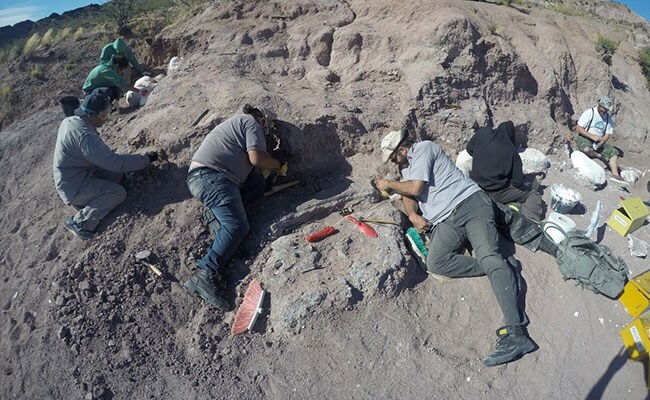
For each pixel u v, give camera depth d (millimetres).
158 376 3426
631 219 4344
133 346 3580
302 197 4590
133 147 4910
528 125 5676
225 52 5879
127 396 3314
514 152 4445
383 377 3432
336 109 4980
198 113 4945
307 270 3863
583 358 3529
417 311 3791
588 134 5707
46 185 5121
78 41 11906
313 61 5934
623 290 3781
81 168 4277
